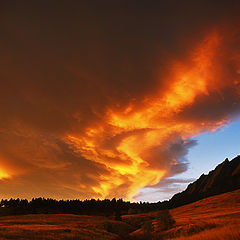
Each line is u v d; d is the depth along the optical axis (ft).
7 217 302.66
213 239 50.37
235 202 353.72
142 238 162.91
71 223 241.14
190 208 406.21
